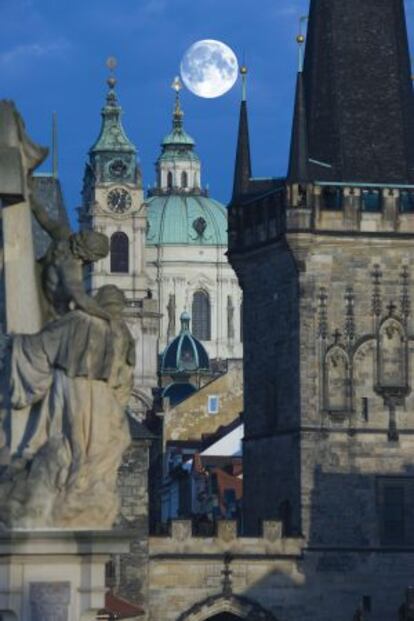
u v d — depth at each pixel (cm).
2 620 3775
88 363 3825
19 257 3975
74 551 3772
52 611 3769
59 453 3803
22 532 3747
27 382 3838
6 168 3944
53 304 3969
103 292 3938
